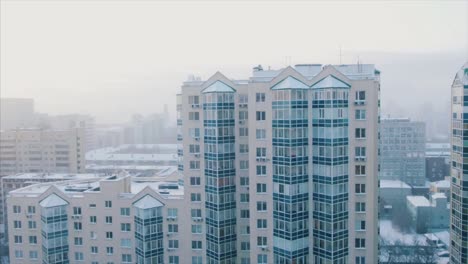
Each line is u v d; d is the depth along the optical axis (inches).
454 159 3201.3
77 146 7544.3
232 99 2997.0
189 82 3134.8
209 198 3036.4
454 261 3211.1
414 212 5910.4
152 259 3117.6
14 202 3307.1
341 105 2647.6
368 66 2878.9
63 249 3255.4
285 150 2674.7
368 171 2701.8
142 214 3068.4
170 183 3818.9
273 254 2800.2
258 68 3191.4
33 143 7529.5
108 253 3250.5
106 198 3225.9
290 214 2672.2
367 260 2733.8
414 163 7411.4
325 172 2672.2
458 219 3117.6
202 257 3125.0
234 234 3056.1
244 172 3041.3
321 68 2997.0
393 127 7455.7
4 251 5438.0
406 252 4867.1
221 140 2950.3
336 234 2677.2
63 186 3659.0
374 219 2731.3
